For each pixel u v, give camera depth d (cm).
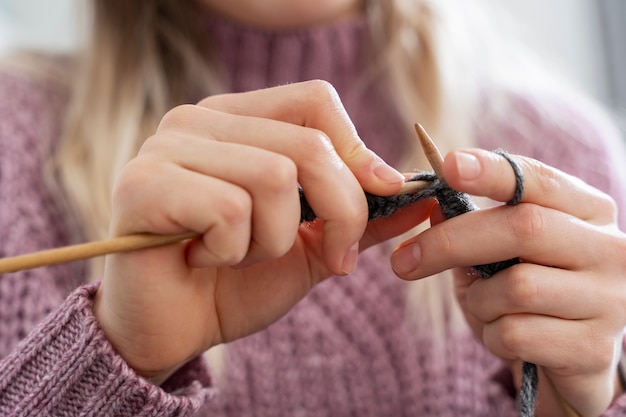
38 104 59
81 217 55
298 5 59
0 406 38
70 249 33
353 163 36
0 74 60
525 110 65
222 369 53
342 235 35
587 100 73
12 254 52
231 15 61
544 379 43
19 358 38
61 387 37
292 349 54
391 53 63
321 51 61
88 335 36
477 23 71
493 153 36
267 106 37
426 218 40
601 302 38
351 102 62
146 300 35
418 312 56
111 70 60
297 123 37
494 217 37
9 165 55
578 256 37
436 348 55
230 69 62
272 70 61
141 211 33
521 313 38
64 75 63
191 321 37
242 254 34
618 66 88
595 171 62
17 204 54
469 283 42
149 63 61
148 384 36
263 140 35
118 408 36
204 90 62
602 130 66
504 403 50
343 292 56
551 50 87
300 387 54
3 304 50
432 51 63
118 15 62
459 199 37
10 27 93
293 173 33
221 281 39
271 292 40
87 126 58
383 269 57
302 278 41
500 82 67
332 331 55
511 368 49
